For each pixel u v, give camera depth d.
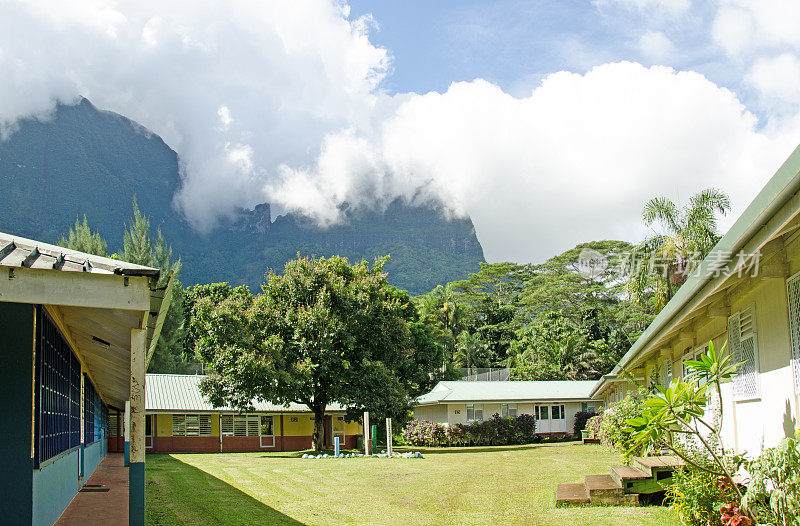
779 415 8.43
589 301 78.25
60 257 7.01
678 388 7.68
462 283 96.69
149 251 62.12
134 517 7.20
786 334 8.07
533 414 44.06
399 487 17.09
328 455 32.91
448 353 70.06
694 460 9.91
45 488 9.45
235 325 35.19
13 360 8.23
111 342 11.80
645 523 10.13
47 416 9.55
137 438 7.34
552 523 10.59
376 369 36.16
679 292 9.26
